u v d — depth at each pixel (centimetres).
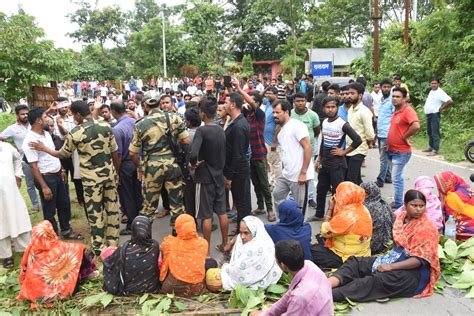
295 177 598
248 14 4588
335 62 3669
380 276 445
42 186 605
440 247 509
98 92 2864
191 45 4228
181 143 592
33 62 1510
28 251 464
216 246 605
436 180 579
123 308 436
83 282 489
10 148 590
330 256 500
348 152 630
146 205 594
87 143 560
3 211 563
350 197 498
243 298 427
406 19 1716
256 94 698
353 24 4238
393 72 1569
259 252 448
